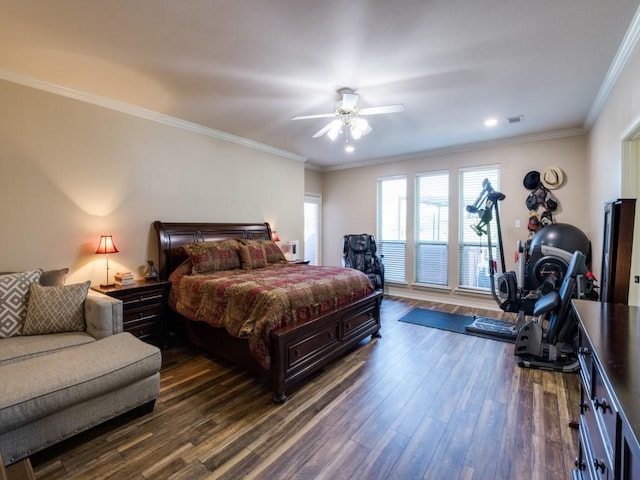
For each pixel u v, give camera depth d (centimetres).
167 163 388
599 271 338
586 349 136
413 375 283
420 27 204
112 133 338
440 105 336
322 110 355
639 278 244
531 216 448
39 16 194
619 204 253
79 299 259
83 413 188
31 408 165
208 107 347
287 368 247
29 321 240
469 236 512
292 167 571
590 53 234
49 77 278
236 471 173
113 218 342
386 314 471
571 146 421
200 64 254
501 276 382
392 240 604
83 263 321
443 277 540
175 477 169
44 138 293
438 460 182
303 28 206
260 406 236
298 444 195
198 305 309
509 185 468
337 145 505
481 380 273
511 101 324
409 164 569
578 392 251
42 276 268
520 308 370
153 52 237
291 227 571
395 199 598
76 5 184
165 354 330
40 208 293
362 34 212
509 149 466
